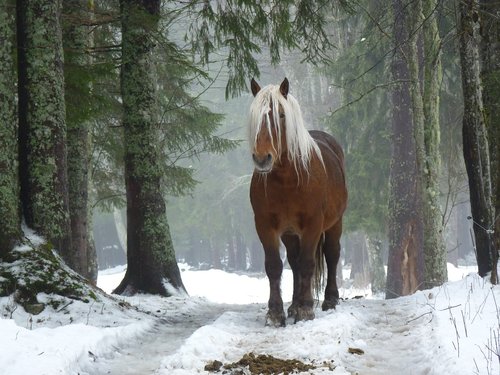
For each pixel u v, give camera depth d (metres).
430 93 17.59
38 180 10.32
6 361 5.94
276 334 7.74
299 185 8.38
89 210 20.06
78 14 14.58
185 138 22.44
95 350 7.12
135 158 13.93
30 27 10.45
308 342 7.10
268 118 7.85
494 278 9.94
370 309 10.21
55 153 10.45
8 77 9.74
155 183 14.02
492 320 7.44
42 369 5.81
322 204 8.72
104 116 18.91
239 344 7.40
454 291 10.17
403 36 20.03
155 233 13.90
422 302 9.79
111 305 9.70
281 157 8.21
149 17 13.45
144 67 13.88
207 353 6.89
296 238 9.72
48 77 10.45
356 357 6.75
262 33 15.95
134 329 8.57
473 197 11.48
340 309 9.66
